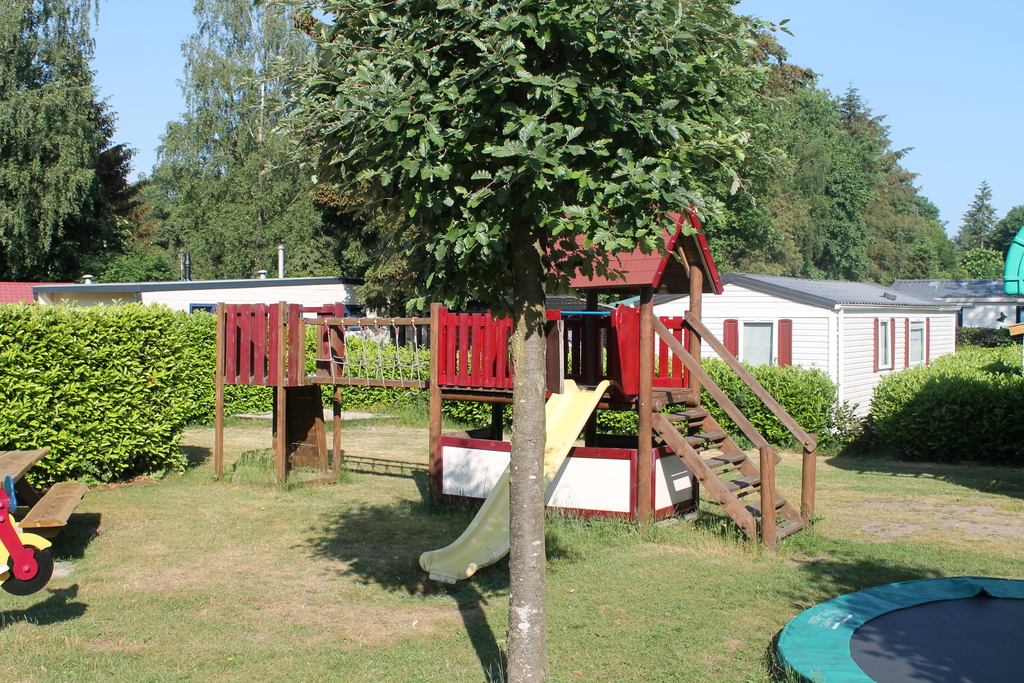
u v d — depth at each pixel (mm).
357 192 4430
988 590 5773
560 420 8938
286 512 9055
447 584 6418
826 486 11023
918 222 66062
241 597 6102
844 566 6879
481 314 9383
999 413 12969
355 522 8633
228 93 38500
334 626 5504
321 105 3893
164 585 6371
